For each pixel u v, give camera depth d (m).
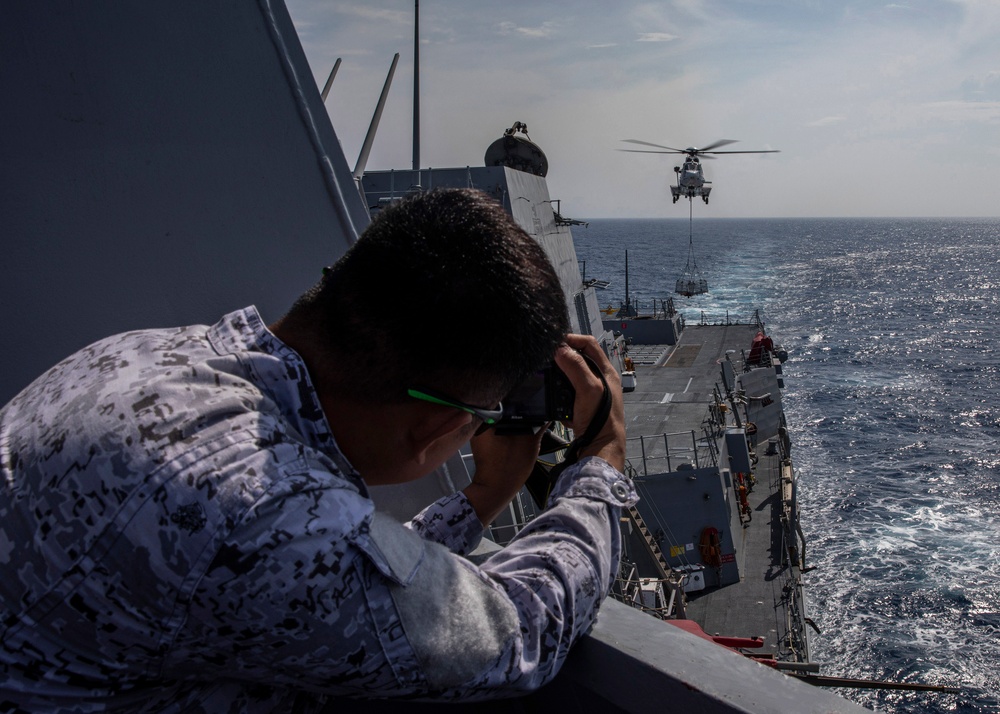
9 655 0.91
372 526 1.02
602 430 1.45
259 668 0.97
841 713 1.16
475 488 1.55
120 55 1.55
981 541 31.39
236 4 1.63
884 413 51.25
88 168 1.57
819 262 177.00
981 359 69.31
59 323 1.61
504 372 1.08
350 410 1.09
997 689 22.25
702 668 1.26
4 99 1.49
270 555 0.90
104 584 0.89
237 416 0.98
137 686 0.96
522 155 16.44
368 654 0.97
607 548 1.29
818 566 29.66
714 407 26.47
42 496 0.93
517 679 1.10
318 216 1.77
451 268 1.01
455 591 1.06
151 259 1.64
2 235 1.54
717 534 20.00
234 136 1.67
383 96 4.85
